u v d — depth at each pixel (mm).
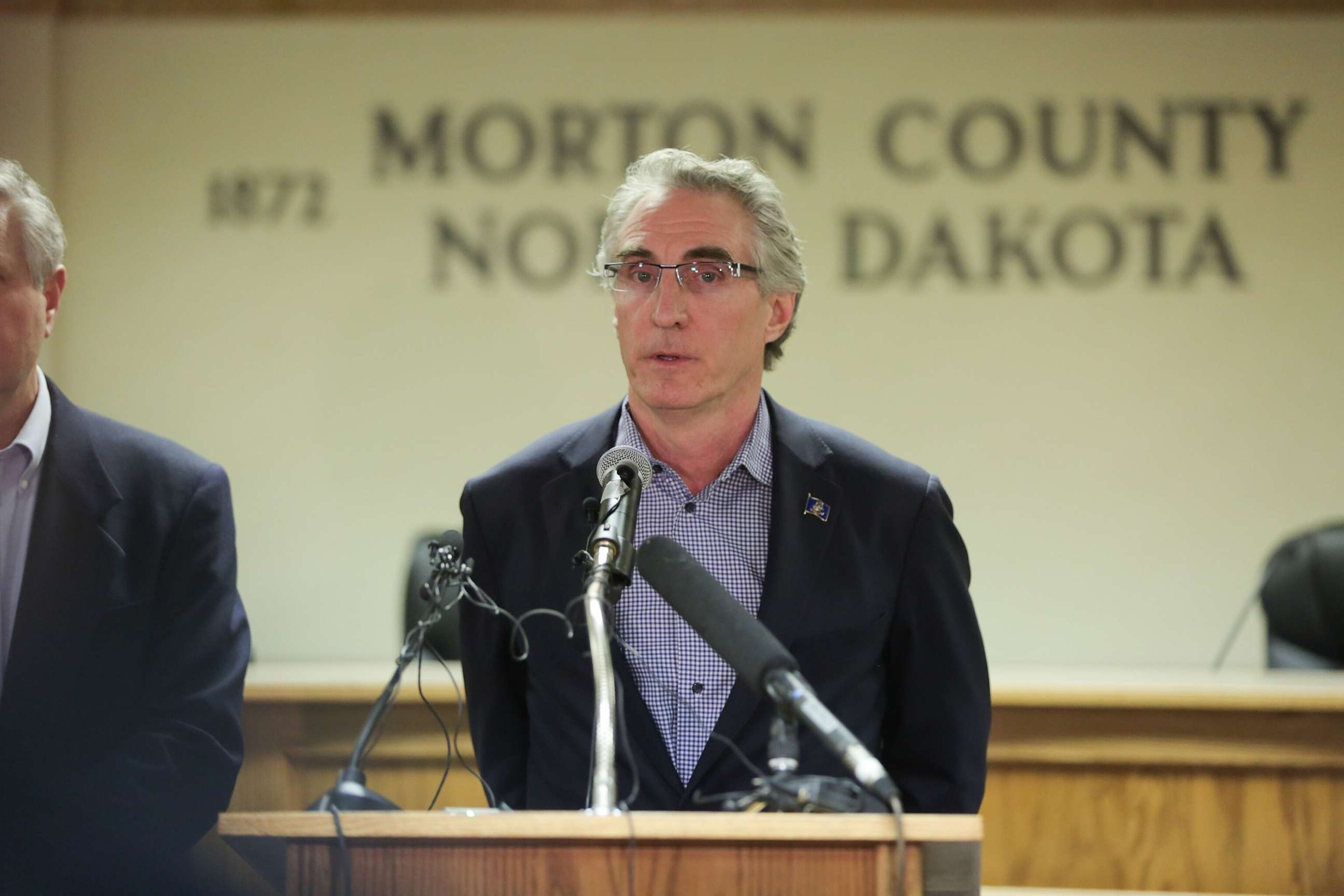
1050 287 13141
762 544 5156
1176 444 13094
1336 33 13062
